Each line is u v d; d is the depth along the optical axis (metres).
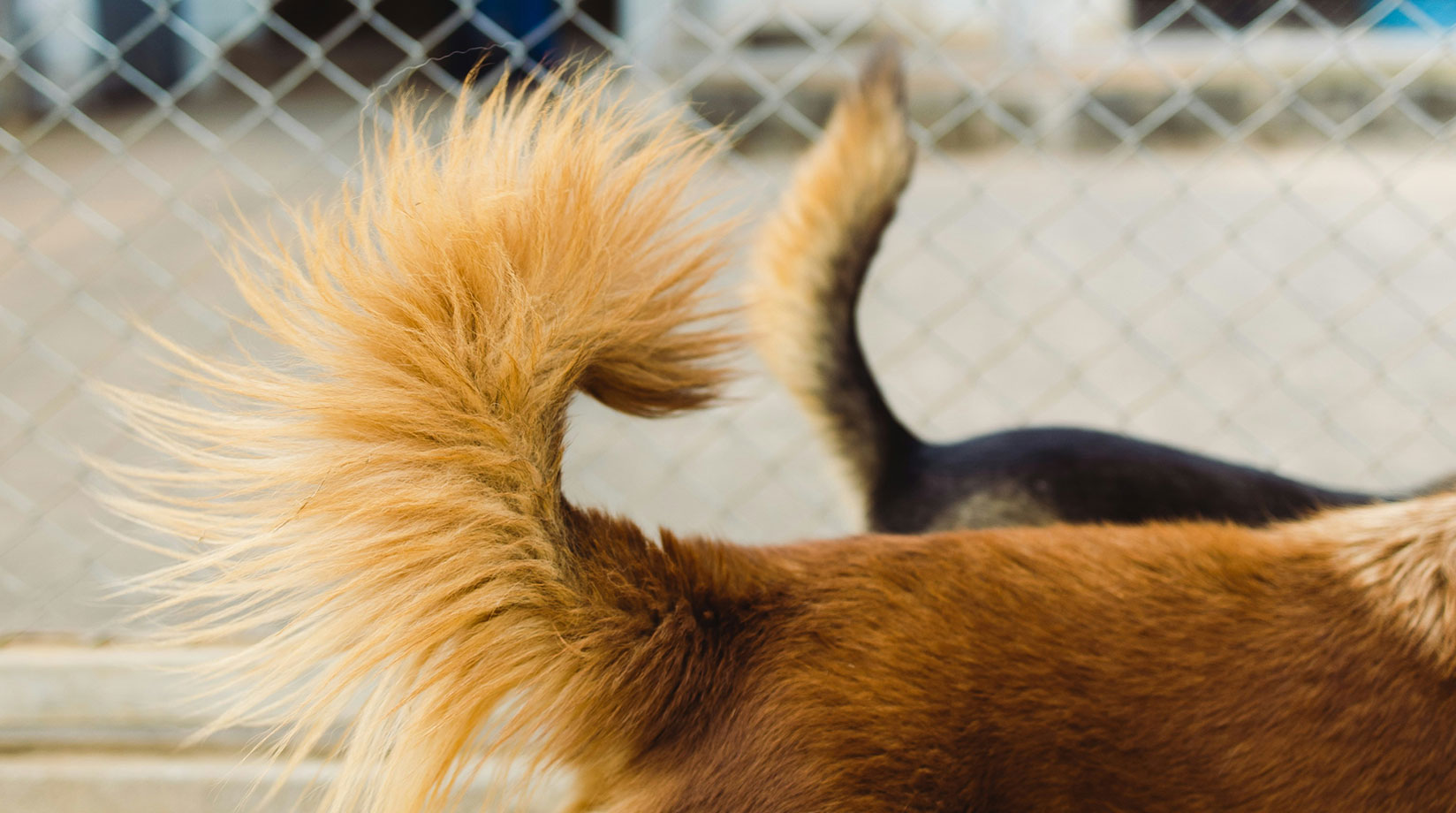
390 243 1.24
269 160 8.26
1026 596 1.31
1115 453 2.18
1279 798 1.21
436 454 1.21
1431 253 6.73
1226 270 6.45
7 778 2.12
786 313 2.21
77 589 2.83
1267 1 7.37
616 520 1.35
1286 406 4.38
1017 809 1.20
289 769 1.26
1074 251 6.88
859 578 1.33
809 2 10.31
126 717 2.19
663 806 1.22
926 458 2.26
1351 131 2.81
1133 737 1.22
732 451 3.96
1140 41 2.92
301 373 1.25
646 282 1.40
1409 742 1.23
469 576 1.21
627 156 1.39
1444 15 8.73
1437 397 4.43
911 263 6.62
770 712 1.22
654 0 6.79
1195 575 1.35
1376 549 1.35
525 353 1.24
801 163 2.20
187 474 1.23
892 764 1.19
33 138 2.63
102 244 6.23
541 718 1.25
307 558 1.20
